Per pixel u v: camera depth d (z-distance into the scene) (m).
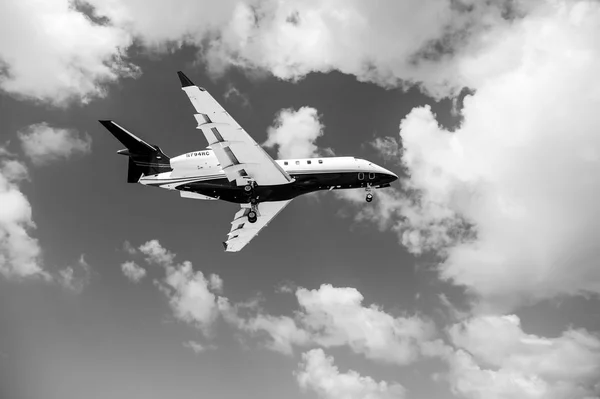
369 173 24.92
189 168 24.67
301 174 24.41
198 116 20.19
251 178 23.36
